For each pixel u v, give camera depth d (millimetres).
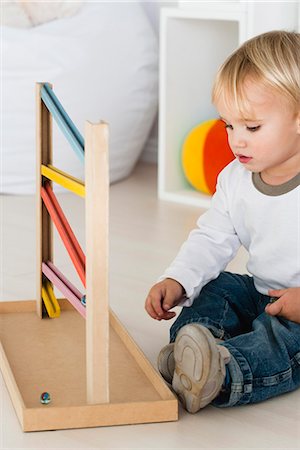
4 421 1147
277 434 1121
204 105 2600
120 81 2598
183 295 1287
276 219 1246
